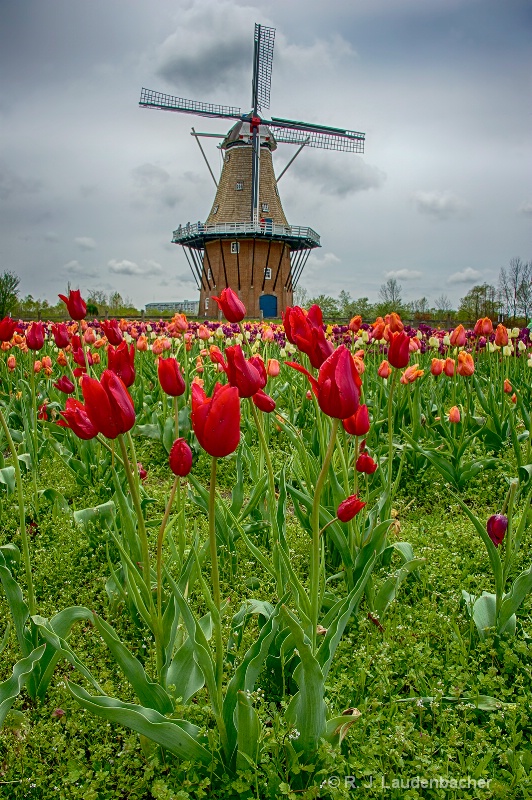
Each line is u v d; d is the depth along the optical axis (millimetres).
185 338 8312
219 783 2297
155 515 5043
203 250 49938
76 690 2129
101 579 4012
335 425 2234
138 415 7773
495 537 3041
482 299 49938
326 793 2217
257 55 44812
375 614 3320
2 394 8414
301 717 2240
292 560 4195
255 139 45094
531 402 7438
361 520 3734
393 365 3709
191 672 2572
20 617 2797
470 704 2572
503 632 3141
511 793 2227
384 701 2781
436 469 5867
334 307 61219
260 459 4887
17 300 37562
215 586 2160
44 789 2371
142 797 2420
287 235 46344
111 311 53656
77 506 5398
